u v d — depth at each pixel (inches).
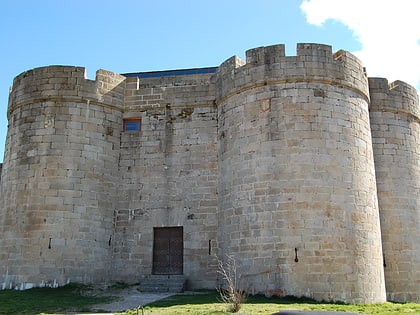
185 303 675.4
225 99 888.3
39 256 841.5
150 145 945.5
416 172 994.7
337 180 778.2
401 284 916.0
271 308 613.0
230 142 852.0
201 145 925.8
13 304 687.7
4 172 942.4
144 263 891.4
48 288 823.1
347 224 764.0
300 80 812.0
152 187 924.6
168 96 962.7
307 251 739.4
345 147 801.6
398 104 1005.8
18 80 963.3
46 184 873.5
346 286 735.1
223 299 679.7
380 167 967.0
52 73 928.9
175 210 905.5
